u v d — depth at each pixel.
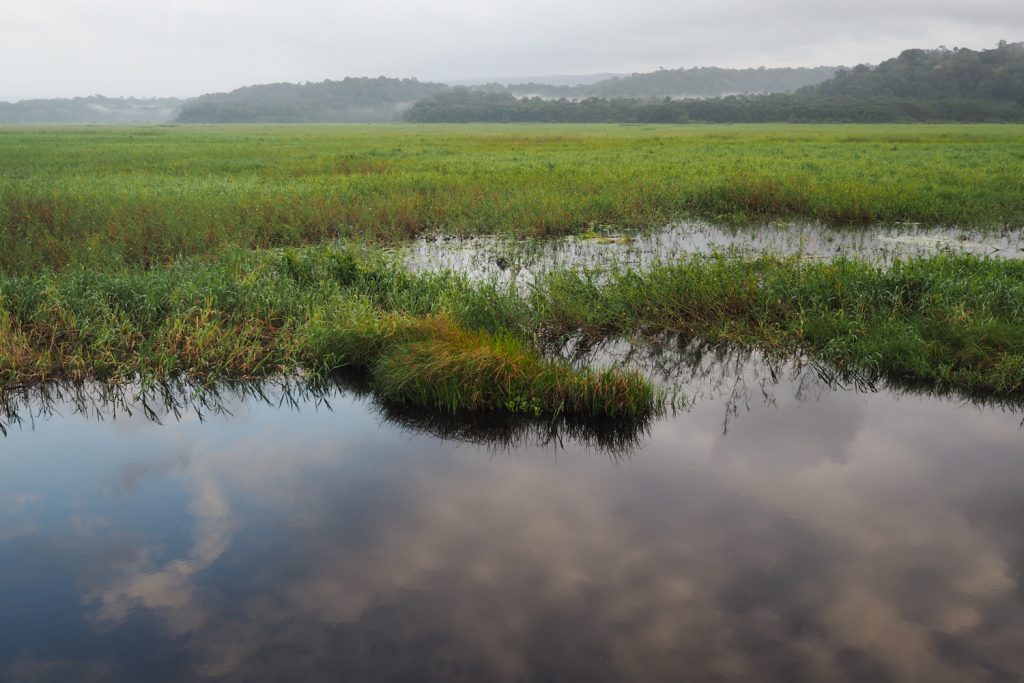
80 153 34.25
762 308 8.87
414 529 4.70
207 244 12.33
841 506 4.93
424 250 13.43
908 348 7.39
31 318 8.44
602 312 9.02
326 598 4.00
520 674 3.43
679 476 5.41
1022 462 5.54
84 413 6.74
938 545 4.45
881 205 16.02
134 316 8.60
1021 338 7.34
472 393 6.59
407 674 3.44
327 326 8.12
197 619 3.85
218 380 7.45
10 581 4.18
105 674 3.46
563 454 5.86
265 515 4.89
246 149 38.62
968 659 3.50
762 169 23.70
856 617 3.80
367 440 6.14
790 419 6.43
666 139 50.28
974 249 12.98
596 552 4.41
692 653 3.55
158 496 5.17
